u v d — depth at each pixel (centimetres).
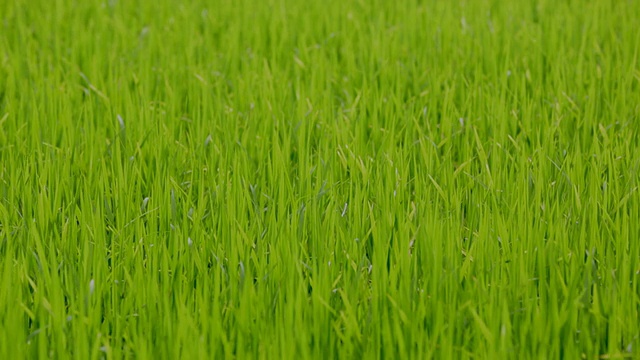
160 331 324
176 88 625
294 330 323
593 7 818
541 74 646
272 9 853
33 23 801
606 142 489
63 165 464
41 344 312
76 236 393
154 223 401
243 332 320
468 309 332
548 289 344
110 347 315
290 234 378
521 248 359
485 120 550
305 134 527
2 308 337
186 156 498
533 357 310
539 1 845
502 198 429
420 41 743
